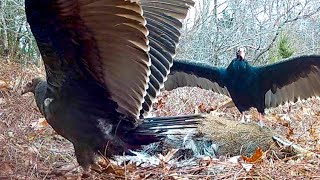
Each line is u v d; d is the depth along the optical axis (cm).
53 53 204
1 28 929
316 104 532
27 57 883
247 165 256
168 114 440
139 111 221
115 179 242
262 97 418
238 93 419
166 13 253
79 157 235
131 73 202
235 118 445
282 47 946
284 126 405
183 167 260
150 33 248
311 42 1300
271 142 295
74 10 185
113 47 194
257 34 1138
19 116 362
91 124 225
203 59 1087
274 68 411
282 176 252
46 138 320
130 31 186
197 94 536
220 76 420
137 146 241
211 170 257
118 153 238
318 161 279
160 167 256
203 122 287
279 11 1227
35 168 251
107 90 215
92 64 205
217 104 505
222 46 1109
